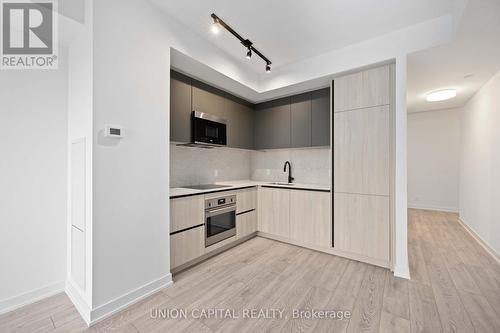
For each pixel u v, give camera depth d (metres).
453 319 1.55
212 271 2.29
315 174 3.50
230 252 2.79
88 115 1.55
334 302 1.76
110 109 1.61
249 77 3.04
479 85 3.04
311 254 2.73
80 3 1.55
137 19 1.77
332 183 2.68
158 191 1.93
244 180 4.11
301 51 2.61
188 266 2.37
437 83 2.95
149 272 1.86
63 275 1.92
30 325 1.50
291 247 2.97
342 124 2.61
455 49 2.05
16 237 1.70
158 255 1.93
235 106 3.35
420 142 5.29
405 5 1.83
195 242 2.39
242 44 2.44
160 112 1.95
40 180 1.80
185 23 2.12
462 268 2.33
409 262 2.48
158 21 1.92
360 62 2.40
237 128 3.38
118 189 1.66
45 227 1.83
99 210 1.55
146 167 1.84
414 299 1.79
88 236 1.56
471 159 3.56
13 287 1.68
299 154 3.66
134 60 1.75
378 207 2.38
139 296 1.78
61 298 1.81
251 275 2.20
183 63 2.32
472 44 1.96
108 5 1.60
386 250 2.33
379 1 1.80
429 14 1.95
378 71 2.39
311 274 2.22
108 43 1.60
